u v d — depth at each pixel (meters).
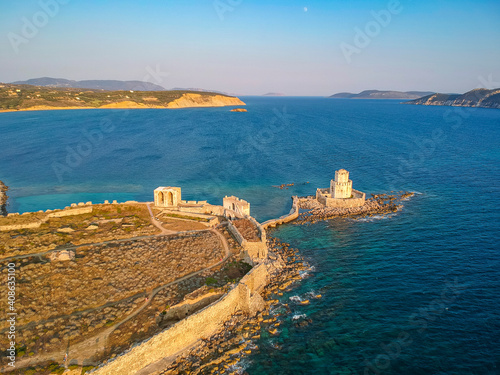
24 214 78.50
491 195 118.69
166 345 47.09
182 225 82.62
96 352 43.81
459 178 140.88
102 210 87.44
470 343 51.38
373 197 119.62
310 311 59.00
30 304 50.69
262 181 143.38
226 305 55.53
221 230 81.56
